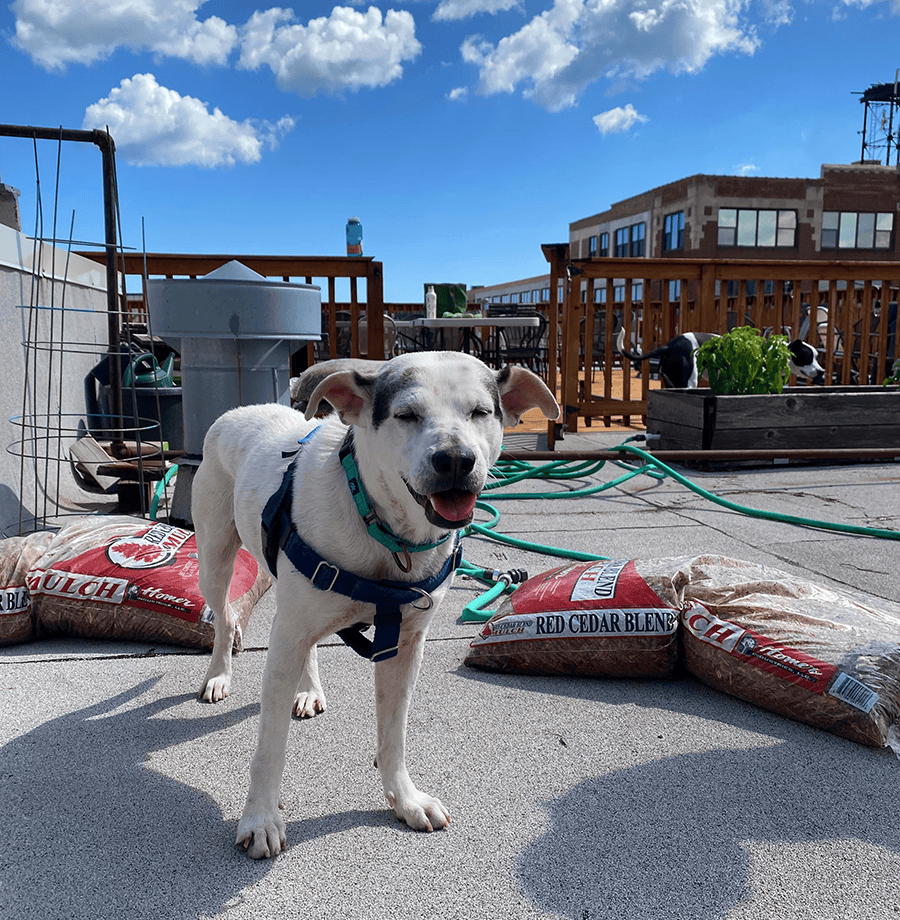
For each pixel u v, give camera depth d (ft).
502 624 9.44
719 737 7.83
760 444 22.90
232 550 8.64
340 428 6.73
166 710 8.38
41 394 16.83
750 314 50.52
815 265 28.45
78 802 6.57
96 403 20.54
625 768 7.23
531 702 8.66
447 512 5.41
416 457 5.40
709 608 8.93
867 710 7.53
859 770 7.18
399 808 6.41
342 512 6.04
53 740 7.65
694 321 30.96
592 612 9.12
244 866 5.79
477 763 7.33
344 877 5.68
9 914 5.23
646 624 8.96
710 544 14.89
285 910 5.32
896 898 5.47
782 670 8.11
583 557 13.78
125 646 10.19
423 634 6.71
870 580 12.59
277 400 15.53
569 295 27.89
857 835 6.21
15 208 16.51
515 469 22.18
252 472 7.32
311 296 15.49
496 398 6.40
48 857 5.84
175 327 14.42
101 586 10.07
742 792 6.82
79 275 19.24
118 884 5.56
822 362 36.27
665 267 27.94
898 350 33.65
